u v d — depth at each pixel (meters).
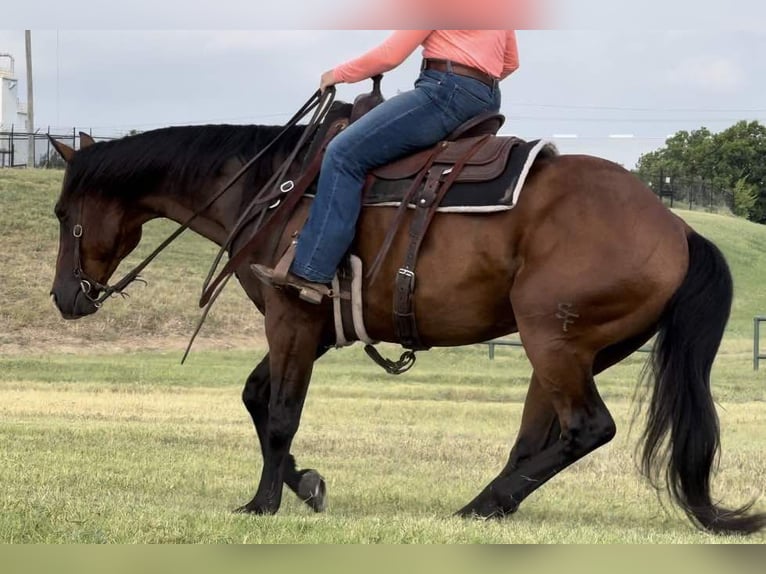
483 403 21.59
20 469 11.00
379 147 8.37
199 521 8.01
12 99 85.50
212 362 31.28
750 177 105.12
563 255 8.02
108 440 14.05
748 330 42.69
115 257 9.84
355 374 27.77
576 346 8.10
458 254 8.18
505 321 8.43
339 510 9.45
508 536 7.73
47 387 23.16
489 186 8.16
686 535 8.16
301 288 8.42
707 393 8.10
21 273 40.00
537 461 8.39
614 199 8.09
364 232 8.48
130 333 35.78
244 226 9.12
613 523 9.11
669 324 8.18
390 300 8.42
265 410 9.34
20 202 49.22
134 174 9.59
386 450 14.00
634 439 15.93
